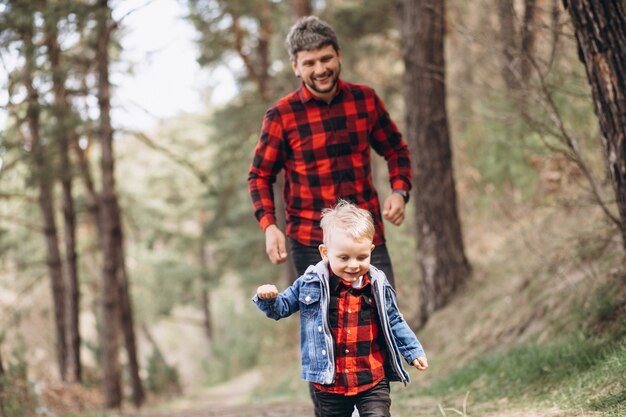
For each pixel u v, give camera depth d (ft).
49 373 43.09
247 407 29.12
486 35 21.12
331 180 13.46
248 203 78.84
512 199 34.71
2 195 42.52
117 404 46.60
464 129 42.52
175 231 99.45
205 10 50.01
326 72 13.08
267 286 10.73
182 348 129.18
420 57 32.32
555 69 21.24
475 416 15.65
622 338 15.42
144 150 84.58
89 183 53.11
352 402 10.91
